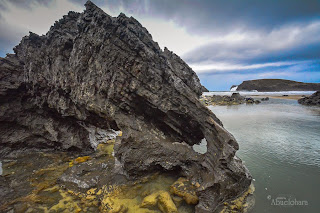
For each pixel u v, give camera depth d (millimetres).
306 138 20078
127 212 9055
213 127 11938
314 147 17438
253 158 15227
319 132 22156
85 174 12195
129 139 11305
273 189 11117
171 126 13016
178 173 12055
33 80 15273
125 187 10852
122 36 11453
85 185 11062
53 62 14484
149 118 12953
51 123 16141
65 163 14180
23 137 15797
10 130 15766
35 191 10617
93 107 12516
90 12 12234
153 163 11617
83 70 12766
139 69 11422
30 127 16062
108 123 14211
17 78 16266
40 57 15195
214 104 55344
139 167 11391
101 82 12023
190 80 14156
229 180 10047
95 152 16281
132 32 11703
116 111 12008
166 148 11805
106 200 9664
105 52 11617
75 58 12914
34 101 16406
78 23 12523
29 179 11859
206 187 9680
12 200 9875
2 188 10758
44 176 12266
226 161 10164
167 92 12195
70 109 14750
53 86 14945
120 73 11500
